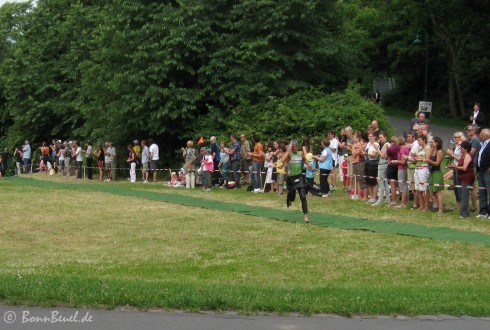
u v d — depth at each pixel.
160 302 8.30
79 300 8.30
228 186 25.36
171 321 7.75
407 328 7.75
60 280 9.46
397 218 17.33
